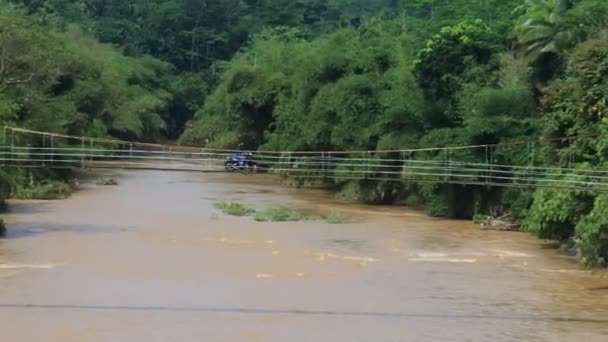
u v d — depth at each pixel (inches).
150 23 5989.2
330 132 2709.2
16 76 2421.3
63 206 2260.1
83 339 1012.5
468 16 2906.0
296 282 1336.1
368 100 2608.3
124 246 1630.2
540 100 1942.7
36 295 1222.3
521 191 1956.2
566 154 1658.5
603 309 1186.0
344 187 2642.7
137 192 2721.5
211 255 1552.7
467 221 2106.3
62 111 2746.1
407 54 2682.1
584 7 2046.0
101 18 5964.6
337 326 1080.8
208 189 2886.3
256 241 1723.7
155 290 1266.0
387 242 1740.9
